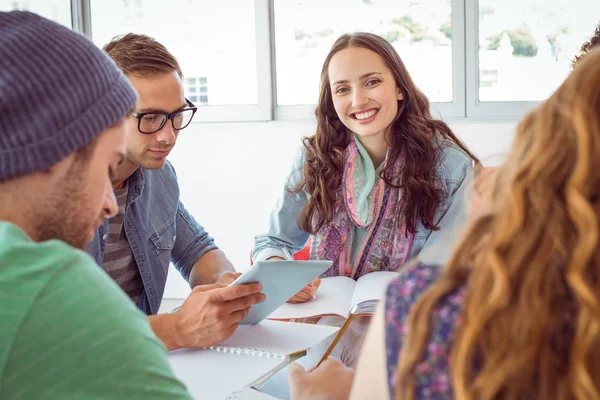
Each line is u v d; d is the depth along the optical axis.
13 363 0.63
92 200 0.79
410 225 1.90
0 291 0.65
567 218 0.50
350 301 1.59
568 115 0.52
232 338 1.33
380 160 2.01
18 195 0.74
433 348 0.54
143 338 0.69
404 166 1.91
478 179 0.65
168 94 1.55
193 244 1.95
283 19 3.88
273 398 1.04
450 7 3.67
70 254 0.70
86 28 4.07
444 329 0.54
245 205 3.90
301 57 3.90
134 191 1.68
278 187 3.85
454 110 3.75
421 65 3.75
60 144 0.74
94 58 0.79
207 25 3.95
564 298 0.49
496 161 0.63
